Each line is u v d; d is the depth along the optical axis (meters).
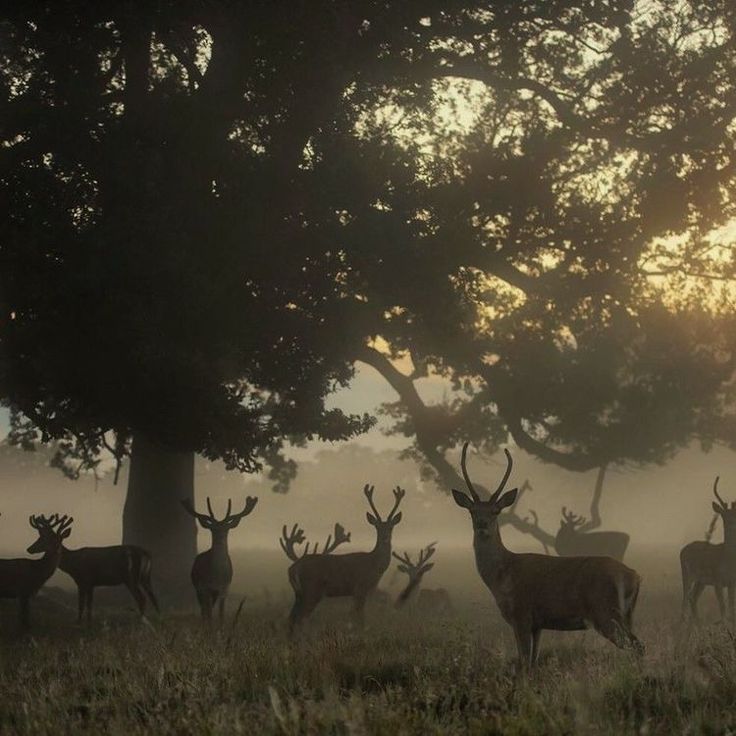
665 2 37.94
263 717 7.88
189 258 29.02
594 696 8.55
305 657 12.11
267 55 30.64
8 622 23.95
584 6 36.12
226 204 30.17
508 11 35.28
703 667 9.62
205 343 29.53
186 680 10.02
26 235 27.55
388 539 20.44
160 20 30.25
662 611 23.00
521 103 38.84
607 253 37.88
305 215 30.98
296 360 31.42
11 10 29.52
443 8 33.38
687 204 37.62
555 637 16.08
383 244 31.39
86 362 28.19
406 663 11.71
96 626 22.78
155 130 30.16
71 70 31.08
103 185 29.58
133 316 27.30
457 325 35.25
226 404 28.80
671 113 38.09
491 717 8.06
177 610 27.94
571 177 37.94
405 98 33.91
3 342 28.38
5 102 29.78
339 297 32.09
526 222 36.66
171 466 37.06
